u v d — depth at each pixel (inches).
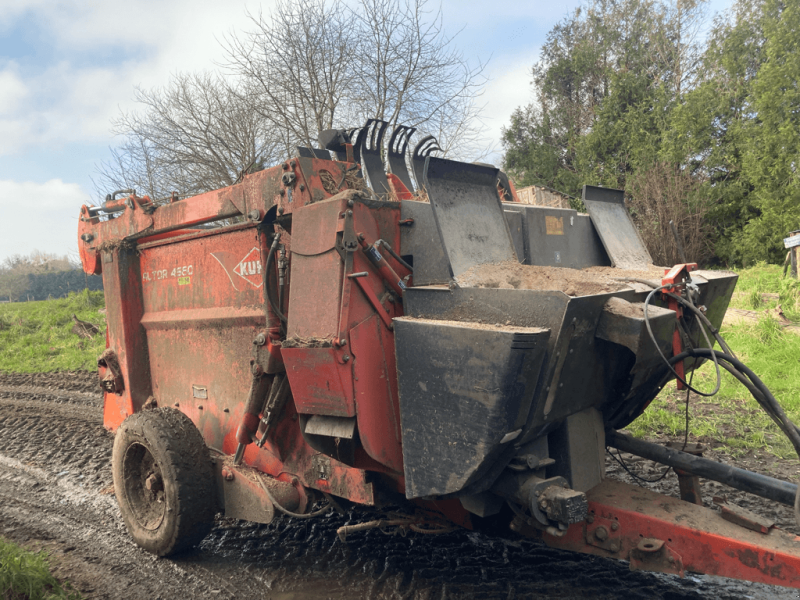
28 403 343.9
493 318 103.3
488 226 123.0
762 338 346.3
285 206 135.4
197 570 141.6
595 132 845.2
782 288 442.6
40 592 128.5
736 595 121.1
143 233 184.1
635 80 840.3
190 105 599.5
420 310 114.4
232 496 144.1
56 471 224.1
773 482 110.7
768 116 740.7
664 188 724.7
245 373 153.3
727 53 839.7
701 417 245.0
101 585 135.9
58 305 743.1
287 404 143.4
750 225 737.6
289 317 123.9
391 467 119.1
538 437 111.0
